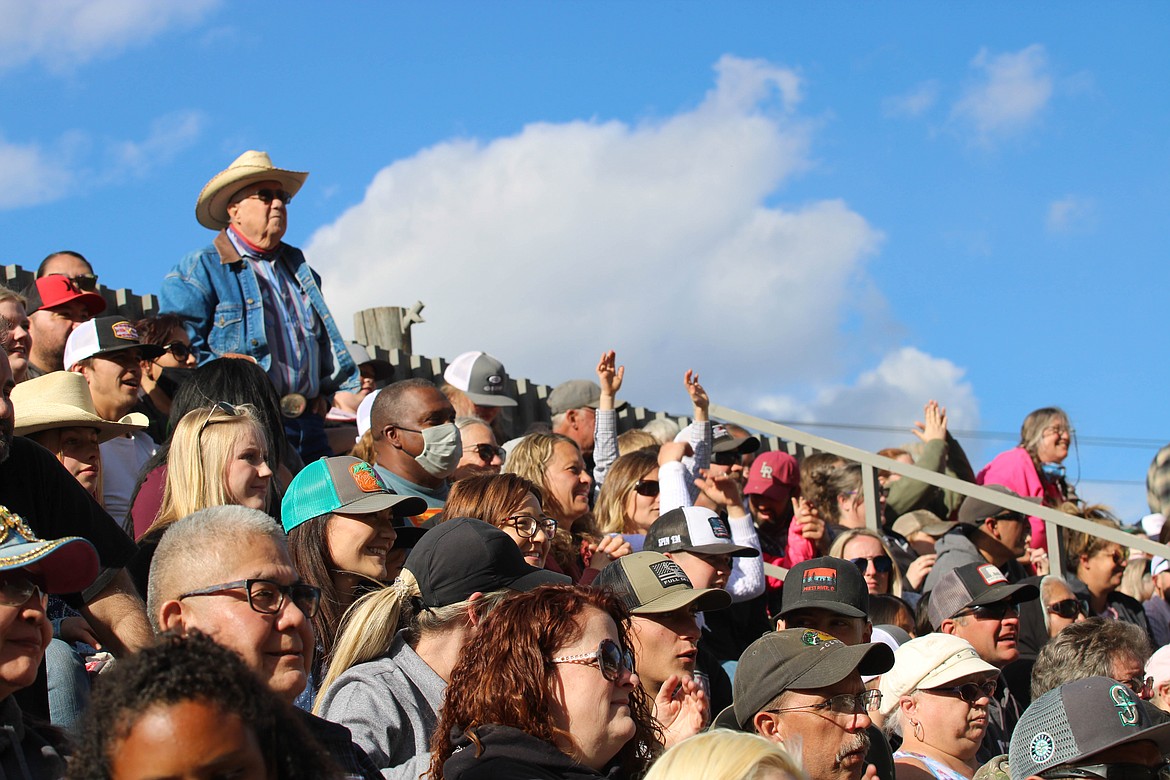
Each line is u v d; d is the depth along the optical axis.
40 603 3.22
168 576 3.66
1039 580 7.97
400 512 5.19
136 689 2.36
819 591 5.71
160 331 7.39
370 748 4.09
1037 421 10.60
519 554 4.57
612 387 9.08
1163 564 10.12
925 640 5.56
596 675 3.70
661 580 4.87
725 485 7.29
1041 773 4.71
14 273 8.61
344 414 8.58
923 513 9.73
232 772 2.35
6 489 3.93
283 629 3.62
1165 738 4.64
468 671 3.76
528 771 3.51
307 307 8.18
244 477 4.93
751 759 2.87
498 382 8.78
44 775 3.15
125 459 6.20
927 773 5.26
